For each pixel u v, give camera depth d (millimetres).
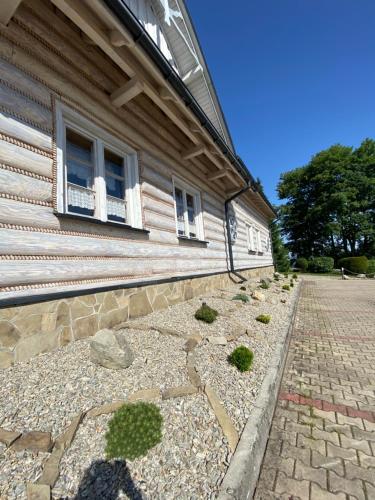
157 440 1583
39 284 2648
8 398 1841
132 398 1992
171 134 5254
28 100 2697
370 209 30047
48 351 2598
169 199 5238
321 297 9836
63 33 3033
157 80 3447
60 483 1329
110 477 1395
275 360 3094
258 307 5578
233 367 2723
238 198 10352
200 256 6473
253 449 1693
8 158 2479
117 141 3959
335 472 1759
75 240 3100
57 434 1601
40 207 2727
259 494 1598
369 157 30078
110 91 3791
